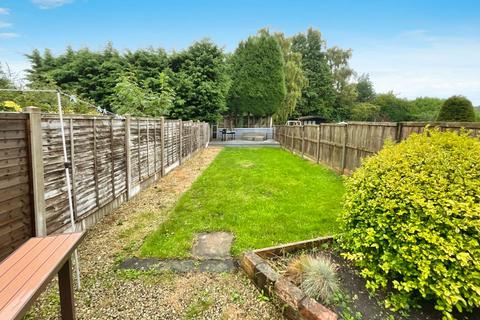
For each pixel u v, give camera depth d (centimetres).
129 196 485
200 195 516
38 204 246
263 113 2475
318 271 216
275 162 959
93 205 360
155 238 326
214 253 294
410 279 198
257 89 2416
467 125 340
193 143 1161
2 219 212
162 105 1119
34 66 1612
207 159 1071
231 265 270
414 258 191
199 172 773
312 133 1004
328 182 620
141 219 395
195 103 1773
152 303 214
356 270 249
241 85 2434
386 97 4178
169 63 1736
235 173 735
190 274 254
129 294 224
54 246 166
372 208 227
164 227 358
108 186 404
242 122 2609
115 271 257
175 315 202
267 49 2381
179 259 280
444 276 180
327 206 437
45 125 258
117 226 368
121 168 450
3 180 212
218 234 343
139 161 534
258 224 363
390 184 221
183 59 1764
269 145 1797
